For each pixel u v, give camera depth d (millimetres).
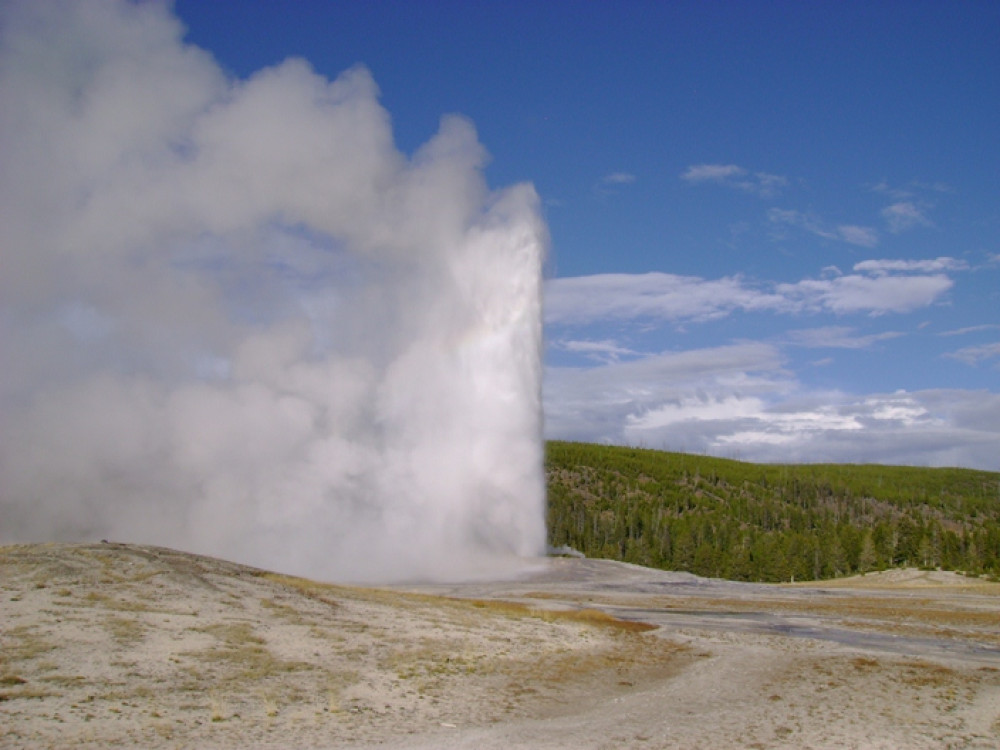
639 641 28828
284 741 14172
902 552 110250
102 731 13664
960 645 30859
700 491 185375
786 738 16344
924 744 16156
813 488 192000
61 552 28750
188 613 23719
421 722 16266
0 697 14836
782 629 34344
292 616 25609
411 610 30297
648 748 15141
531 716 17562
